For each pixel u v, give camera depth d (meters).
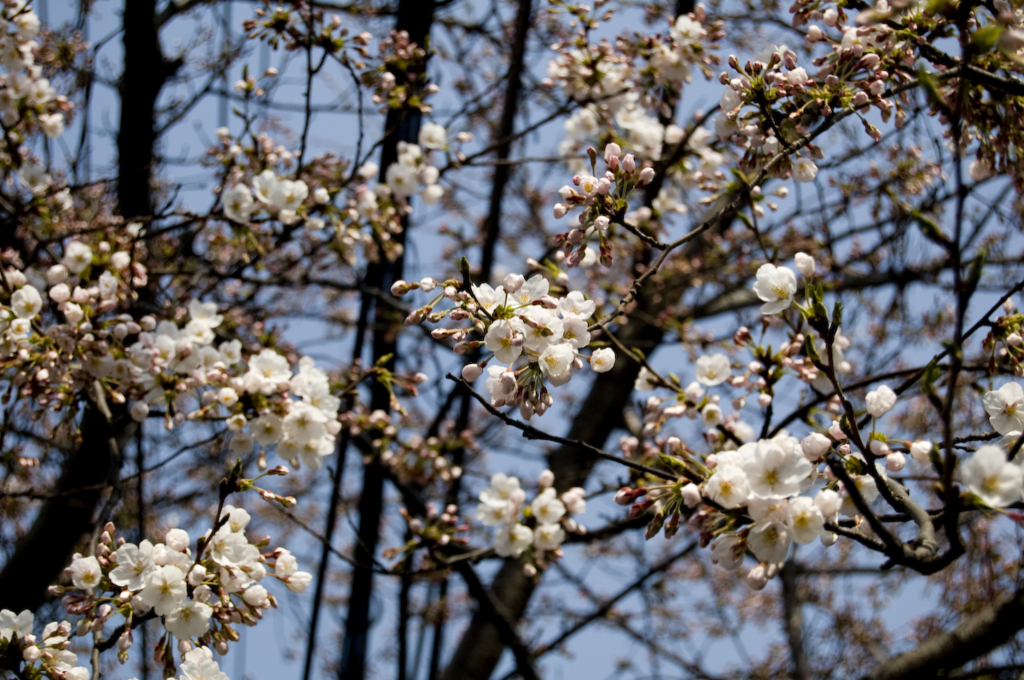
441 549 4.80
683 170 4.42
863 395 4.64
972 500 1.85
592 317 2.83
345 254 4.31
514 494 3.51
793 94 2.72
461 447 4.80
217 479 5.82
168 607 2.47
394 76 4.21
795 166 2.88
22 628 2.57
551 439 2.36
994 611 4.10
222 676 2.47
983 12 2.80
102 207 4.84
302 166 4.12
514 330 2.21
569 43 4.27
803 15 2.97
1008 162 2.88
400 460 4.79
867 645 6.04
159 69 4.67
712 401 3.19
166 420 3.16
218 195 4.08
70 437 4.15
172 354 3.26
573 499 3.49
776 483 2.16
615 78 4.25
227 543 2.57
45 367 3.08
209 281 4.84
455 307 2.28
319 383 3.16
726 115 2.83
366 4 5.86
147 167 4.59
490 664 5.72
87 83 4.43
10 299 3.12
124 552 2.52
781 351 3.08
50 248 3.95
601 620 6.98
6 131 3.78
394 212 4.59
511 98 5.94
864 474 2.41
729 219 5.80
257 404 3.08
